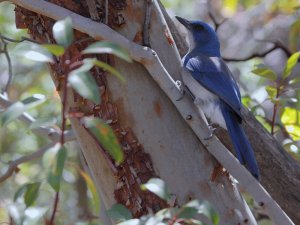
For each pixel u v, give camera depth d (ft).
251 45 62.44
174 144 32.58
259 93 48.26
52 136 38.91
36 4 32.19
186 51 41.75
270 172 37.70
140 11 33.22
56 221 46.93
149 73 32.60
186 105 32.60
